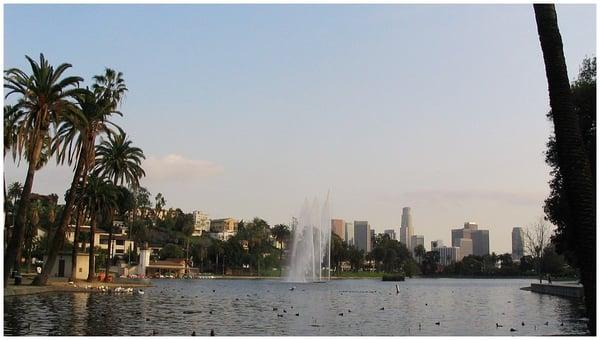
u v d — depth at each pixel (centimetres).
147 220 18500
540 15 1775
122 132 6303
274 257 19975
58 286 5625
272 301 5181
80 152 5909
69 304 4012
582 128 4309
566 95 1706
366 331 2819
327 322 3234
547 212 4931
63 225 5878
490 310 4391
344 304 4966
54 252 5828
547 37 1750
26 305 3806
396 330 2881
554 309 4516
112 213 7850
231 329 2795
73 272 7388
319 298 5912
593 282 1620
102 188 7506
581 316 3822
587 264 1625
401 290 8819
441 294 7425
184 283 10444
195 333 2556
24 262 11994
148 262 15962
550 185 4853
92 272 7469
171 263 16650
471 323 3291
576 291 6144
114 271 13412
